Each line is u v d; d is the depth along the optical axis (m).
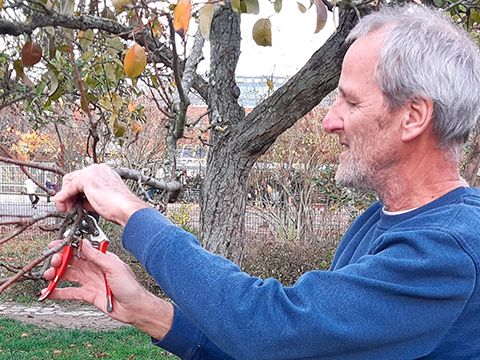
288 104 2.83
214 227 3.17
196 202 11.52
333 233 10.08
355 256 1.22
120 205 1.04
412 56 0.98
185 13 1.16
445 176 1.08
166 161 2.22
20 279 1.11
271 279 0.96
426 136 1.04
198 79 3.32
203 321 0.92
